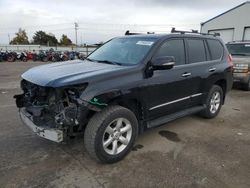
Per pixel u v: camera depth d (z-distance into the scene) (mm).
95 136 3240
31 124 3443
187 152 3920
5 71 15641
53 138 3150
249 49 9797
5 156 3668
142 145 4145
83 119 3205
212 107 5516
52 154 3762
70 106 3166
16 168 3352
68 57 29906
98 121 3252
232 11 23375
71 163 3514
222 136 4621
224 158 3748
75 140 4238
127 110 3529
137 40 4398
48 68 3822
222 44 5750
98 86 3219
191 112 4832
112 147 3494
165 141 4324
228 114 6059
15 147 3965
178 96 4441
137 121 3750
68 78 3186
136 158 3693
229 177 3240
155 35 4391
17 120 5203
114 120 3404
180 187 3012
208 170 3395
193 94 4816
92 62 4223
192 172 3336
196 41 4934
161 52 4090
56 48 49312
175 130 4871
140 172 3316
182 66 4449
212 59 5312
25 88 3859
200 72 4836
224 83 5746
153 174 3273
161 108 4152
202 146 4160
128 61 3973
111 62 4094
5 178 3119
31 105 3656
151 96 3891
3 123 5012
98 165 3475
